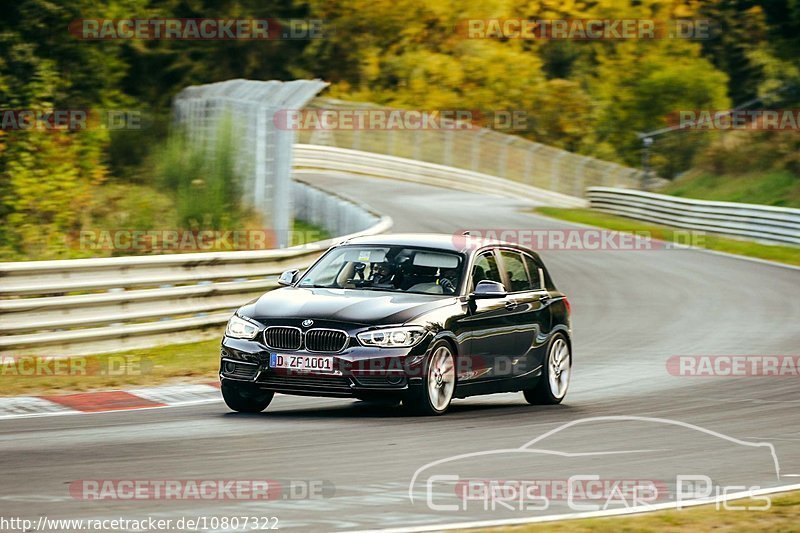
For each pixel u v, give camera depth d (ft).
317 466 82.23
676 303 232.73
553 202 616.80
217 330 172.45
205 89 359.05
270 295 113.39
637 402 124.98
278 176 263.70
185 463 82.58
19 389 122.01
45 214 274.36
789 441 99.50
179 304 164.96
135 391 123.65
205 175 297.12
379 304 108.78
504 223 399.65
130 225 281.33
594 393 133.49
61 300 145.89
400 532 62.34
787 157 492.54
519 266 126.62
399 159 607.37
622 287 256.93
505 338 118.21
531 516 67.67
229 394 109.70
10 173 271.90
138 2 467.11
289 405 118.93
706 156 539.29
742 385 139.33
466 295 114.42
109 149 406.82
